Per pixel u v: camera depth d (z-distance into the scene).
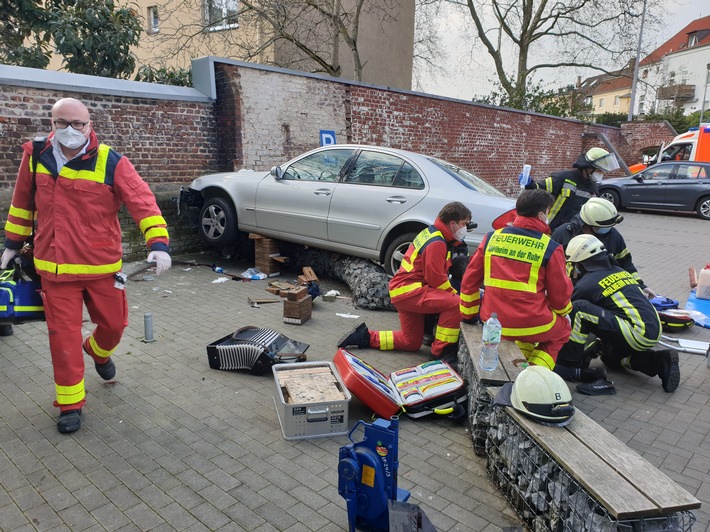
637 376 4.59
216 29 14.53
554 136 19.28
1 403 3.60
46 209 3.10
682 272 8.70
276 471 2.98
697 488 2.99
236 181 7.48
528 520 2.59
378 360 4.66
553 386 2.60
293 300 5.46
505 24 25.00
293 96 9.44
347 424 3.38
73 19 10.09
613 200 17.80
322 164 6.94
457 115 13.92
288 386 3.55
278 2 13.08
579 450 2.33
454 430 3.56
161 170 8.09
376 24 19.08
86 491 2.74
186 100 8.23
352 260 6.78
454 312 4.41
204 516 2.59
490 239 3.72
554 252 3.48
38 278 3.39
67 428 3.23
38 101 6.57
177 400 3.75
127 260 7.56
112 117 7.38
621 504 1.96
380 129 11.53
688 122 37.47
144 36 17.12
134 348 4.66
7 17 10.48
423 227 6.03
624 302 4.26
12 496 2.68
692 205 16.36
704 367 4.80
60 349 3.20
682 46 71.88
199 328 5.23
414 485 2.92
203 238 7.88
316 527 2.54
